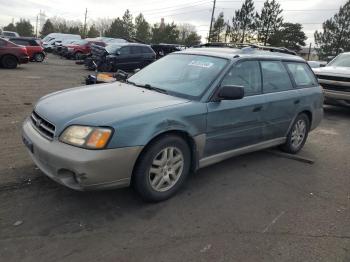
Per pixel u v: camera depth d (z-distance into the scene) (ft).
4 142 18.22
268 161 18.54
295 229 12.07
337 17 165.37
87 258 9.87
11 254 9.80
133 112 12.08
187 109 13.28
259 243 11.12
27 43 74.69
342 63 36.37
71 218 11.73
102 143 11.15
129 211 12.43
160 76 16.12
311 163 18.75
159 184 12.95
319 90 20.86
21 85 39.29
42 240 10.49
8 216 11.55
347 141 24.02
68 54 91.09
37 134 12.38
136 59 64.49
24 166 15.26
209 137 14.29
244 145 16.33
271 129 17.60
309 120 20.61
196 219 12.26
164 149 12.75
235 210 13.08
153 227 11.59
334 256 10.74
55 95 14.33
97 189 11.51
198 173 16.21
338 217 13.08
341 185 16.12
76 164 10.94
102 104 12.71
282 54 19.34
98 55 64.23
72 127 11.41
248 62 16.26
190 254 10.36
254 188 15.08
